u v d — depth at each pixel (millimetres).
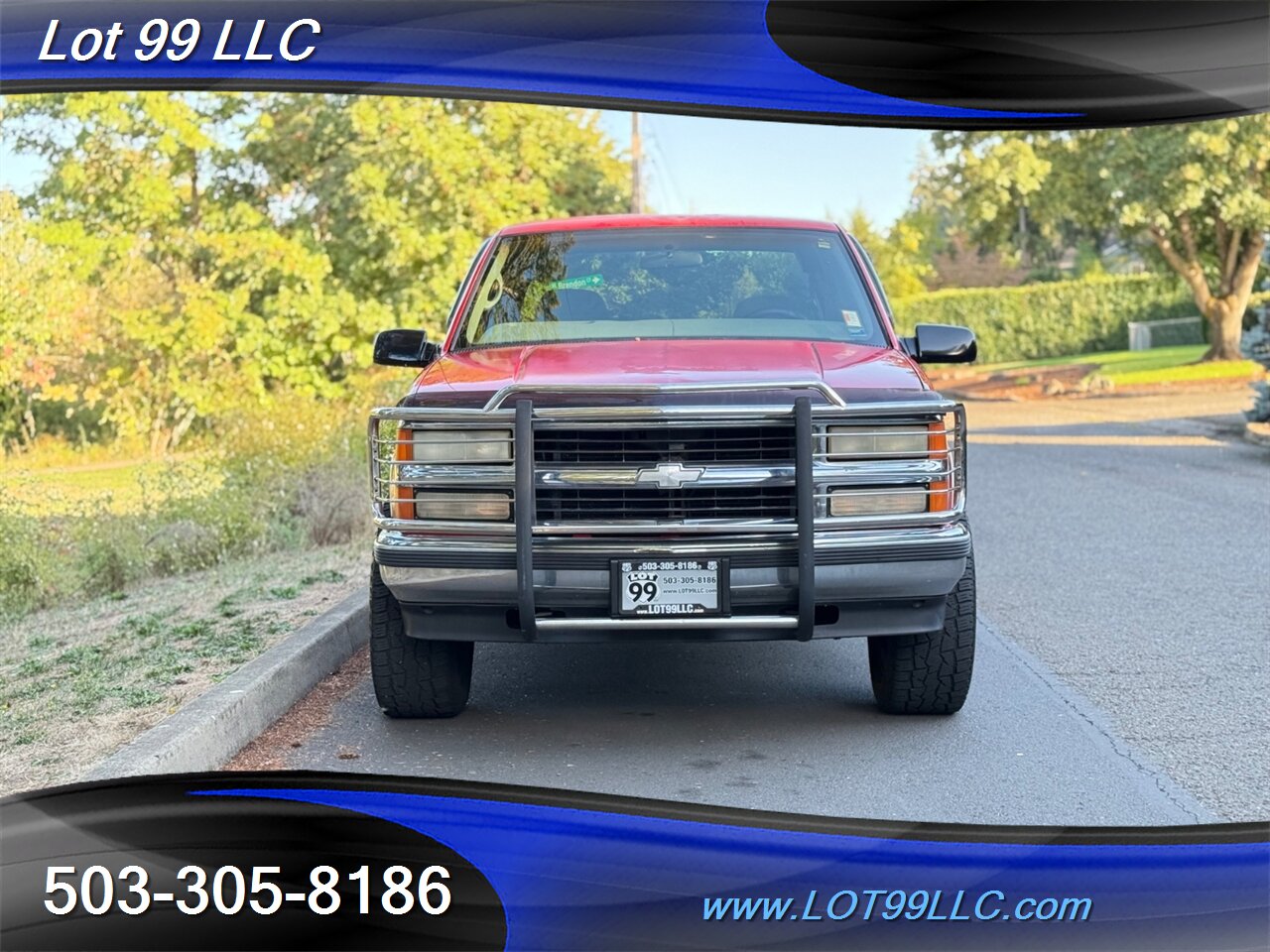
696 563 5594
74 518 12055
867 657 7793
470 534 5680
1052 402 33438
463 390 5836
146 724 5938
